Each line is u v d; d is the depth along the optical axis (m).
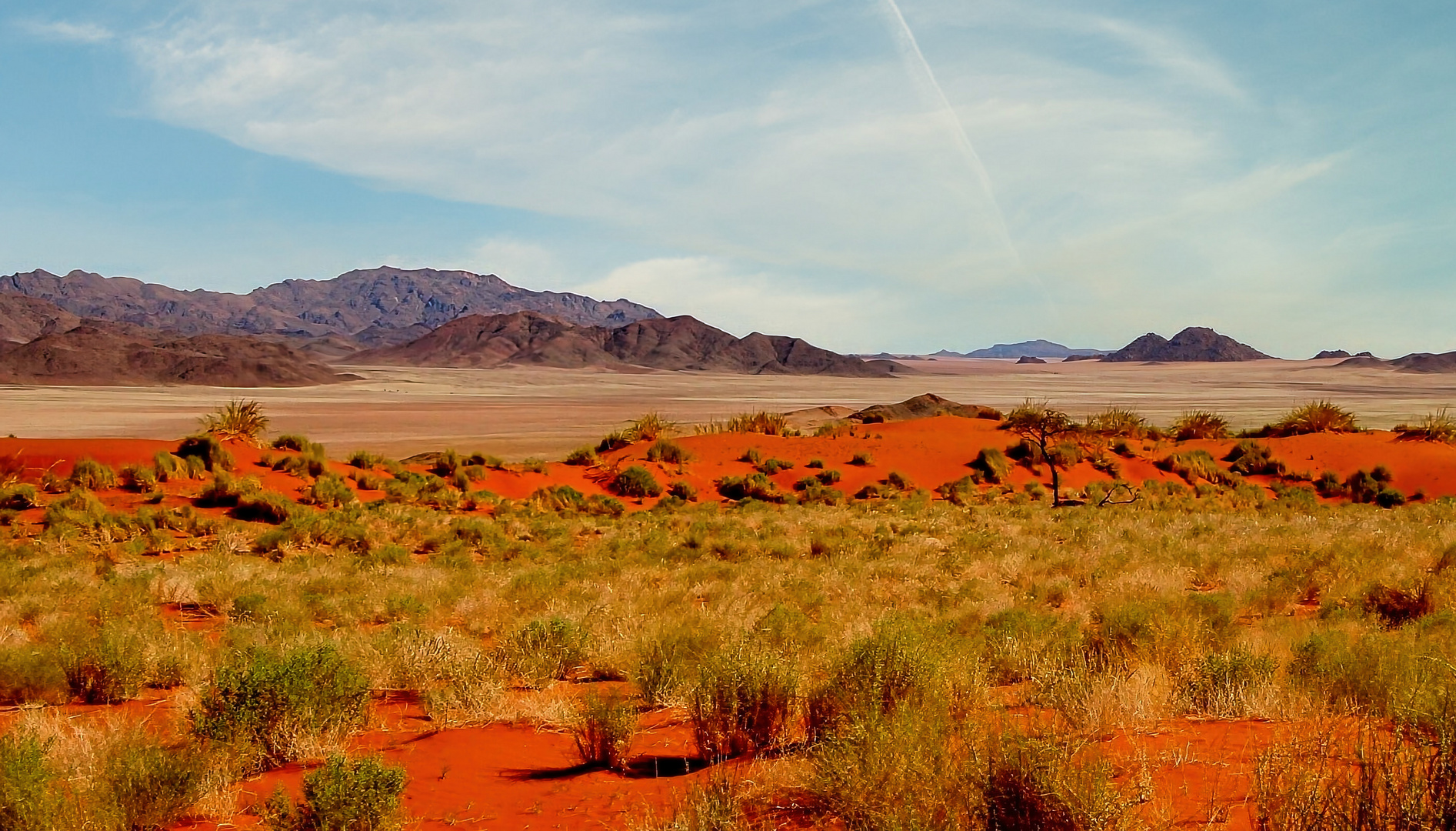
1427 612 13.67
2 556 22.44
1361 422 121.25
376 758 6.44
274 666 8.47
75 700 10.56
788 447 53.97
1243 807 5.27
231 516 31.03
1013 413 52.78
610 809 6.34
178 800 6.47
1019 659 10.23
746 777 6.43
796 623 12.37
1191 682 8.87
